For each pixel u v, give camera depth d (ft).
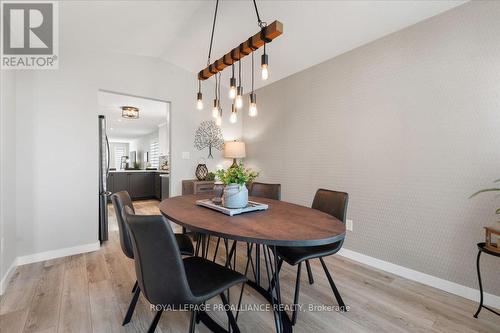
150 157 30.27
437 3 6.47
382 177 7.99
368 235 8.38
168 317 5.43
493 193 5.90
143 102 15.57
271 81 12.29
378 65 8.09
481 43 6.07
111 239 10.79
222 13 7.96
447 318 5.45
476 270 6.12
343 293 6.48
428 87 6.97
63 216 8.82
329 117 9.64
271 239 3.63
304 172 10.66
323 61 9.83
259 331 5.03
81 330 4.96
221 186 6.74
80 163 9.16
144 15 7.80
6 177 7.00
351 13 7.15
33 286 6.67
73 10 7.09
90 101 9.42
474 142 6.18
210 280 4.06
